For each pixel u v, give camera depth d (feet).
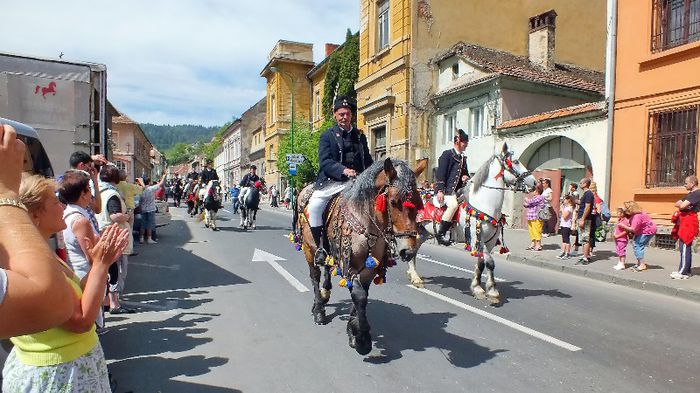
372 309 20.53
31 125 24.59
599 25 78.64
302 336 16.92
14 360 7.48
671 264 31.30
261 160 172.86
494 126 56.08
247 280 26.45
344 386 12.80
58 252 12.60
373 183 13.92
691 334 17.53
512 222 55.67
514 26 73.56
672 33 38.14
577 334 17.28
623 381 13.17
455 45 70.08
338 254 14.84
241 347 15.81
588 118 45.47
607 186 42.68
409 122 68.03
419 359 14.74
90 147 26.18
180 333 17.25
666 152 38.40
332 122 96.58
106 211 18.48
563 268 31.24
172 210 96.02
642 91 39.86
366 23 81.05
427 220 23.95
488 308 20.79
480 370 13.88
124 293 23.34
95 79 27.25
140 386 12.81
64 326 7.13
